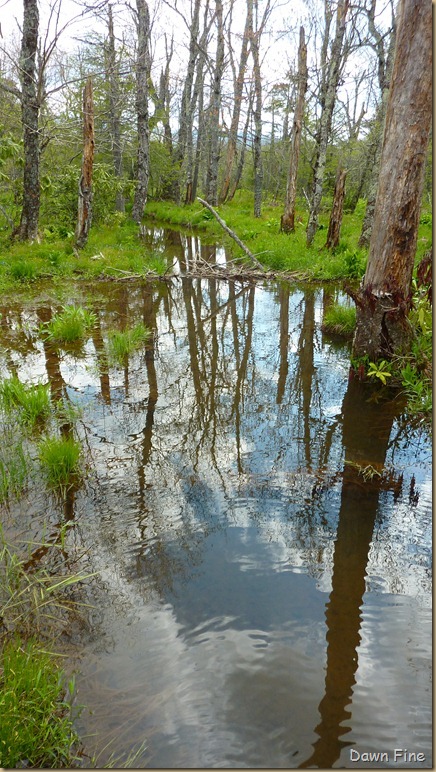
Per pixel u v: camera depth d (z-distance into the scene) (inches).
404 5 193.2
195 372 241.9
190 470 156.0
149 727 79.0
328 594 106.3
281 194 1421.0
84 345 276.8
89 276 455.2
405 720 80.0
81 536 125.9
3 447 169.3
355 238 620.7
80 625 99.6
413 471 156.4
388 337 226.5
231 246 640.4
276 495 143.0
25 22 462.9
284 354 268.7
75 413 194.5
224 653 92.0
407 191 209.3
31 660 90.7
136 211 771.4
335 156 1013.2
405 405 205.0
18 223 602.2
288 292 417.7
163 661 90.5
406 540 124.2
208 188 1057.5
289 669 88.7
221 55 876.0
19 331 300.4
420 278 246.4
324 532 127.0
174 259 533.0
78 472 154.6
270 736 77.4
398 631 97.0
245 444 172.9
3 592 109.0
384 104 477.1
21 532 127.3
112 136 767.7
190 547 121.4
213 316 345.1
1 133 526.9
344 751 75.0
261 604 103.4
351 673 87.9
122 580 111.1
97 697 84.0
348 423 189.2
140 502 139.8
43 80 489.4
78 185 539.5
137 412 197.3
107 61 637.9
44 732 78.7
